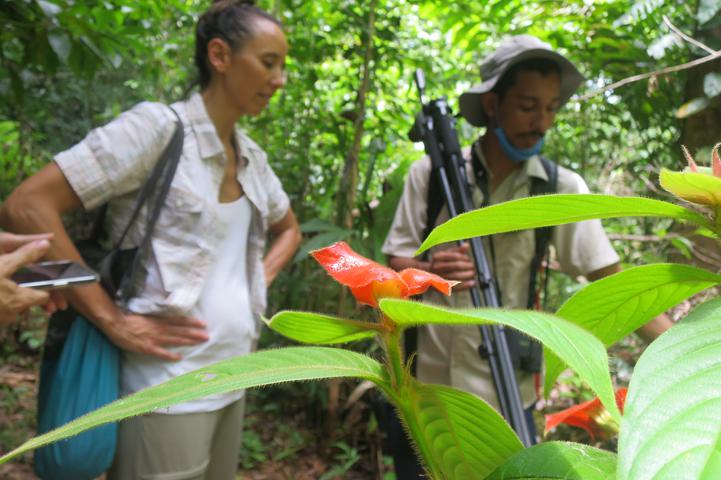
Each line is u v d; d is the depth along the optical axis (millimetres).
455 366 1976
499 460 525
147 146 1711
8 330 4820
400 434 2004
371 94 3949
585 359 334
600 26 2594
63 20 2094
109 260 1762
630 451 282
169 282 1725
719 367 309
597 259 1925
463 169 1930
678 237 1898
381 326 475
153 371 1766
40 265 1623
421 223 2131
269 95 1865
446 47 4430
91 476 1651
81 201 1720
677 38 2010
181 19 4055
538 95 1874
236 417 2012
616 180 2807
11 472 3059
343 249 499
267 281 2244
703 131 2053
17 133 4887
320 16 3963
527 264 1980
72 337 1717
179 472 1705
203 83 1912
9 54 2623
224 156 1816
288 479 3373
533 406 1964
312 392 3758
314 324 491
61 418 1649
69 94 4828
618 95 2557
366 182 3412
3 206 1708
